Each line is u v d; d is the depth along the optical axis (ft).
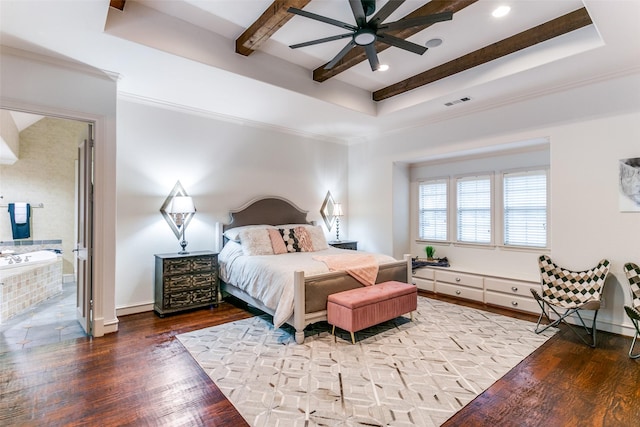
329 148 20.25
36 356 9.15
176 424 6.31
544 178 14.16
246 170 16.56
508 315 13.08
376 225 19.33
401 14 9.09
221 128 15.64
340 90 14.16
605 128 11.11
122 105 12.87
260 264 11.96
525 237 14.79
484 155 16.14
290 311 10.15
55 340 10.32
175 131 14.20
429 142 16.55
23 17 7.72
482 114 14.39
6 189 17.03
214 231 15.46
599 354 9.44
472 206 16.72
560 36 9.87
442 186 18.03
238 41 10.62
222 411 6.72
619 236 10.88
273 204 17.30
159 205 13.82
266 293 11.10
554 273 12.14
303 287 10.08
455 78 12.58
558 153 12.16
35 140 17.72
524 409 6.83
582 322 11.00
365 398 7.19
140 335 10.78
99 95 10.60
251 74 11.26
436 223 18.30
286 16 8.77
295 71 12.55
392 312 11.20
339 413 6.65
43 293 14.96
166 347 9.84
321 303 10.73
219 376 8.11
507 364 8.82
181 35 9.70
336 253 14.64
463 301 15.23
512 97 13.11
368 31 7.86
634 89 10.53
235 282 13.16
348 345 10.04
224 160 15.75
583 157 11.59
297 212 18.28
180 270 13.07
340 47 11.21
